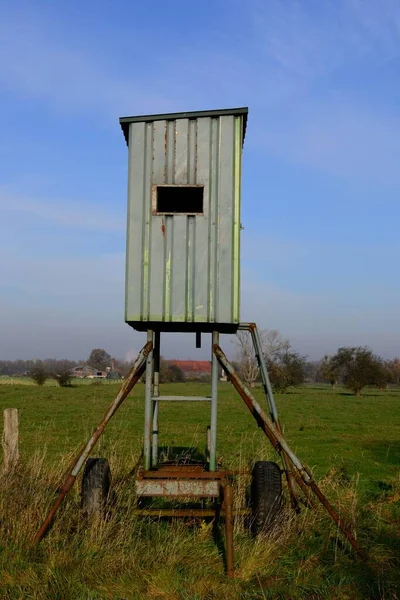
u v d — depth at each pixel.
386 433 21.86
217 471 7.63
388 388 79.69
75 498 7.71
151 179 7.91
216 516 7.37
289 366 59.56
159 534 6.94
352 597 5.51
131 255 7.80
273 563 6.28
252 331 8.41
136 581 5.70
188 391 50.06
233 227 7.77
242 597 5.45
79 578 5.70
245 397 7.61
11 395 40.72
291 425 24.38
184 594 5.44
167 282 7.72
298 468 7.25
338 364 64.88
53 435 17.86
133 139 8.00
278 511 6.99
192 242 7.76
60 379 57.91
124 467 9.70
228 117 7.93
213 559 6.34
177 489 6.98
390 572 6.14
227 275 7.70
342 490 9.73
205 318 7.63
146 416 7.72
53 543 6.41
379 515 8.20
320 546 6.78
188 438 18.05
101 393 43.12
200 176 7.87
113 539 6.57
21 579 5.63
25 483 7.73
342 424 25.20
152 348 7.81
